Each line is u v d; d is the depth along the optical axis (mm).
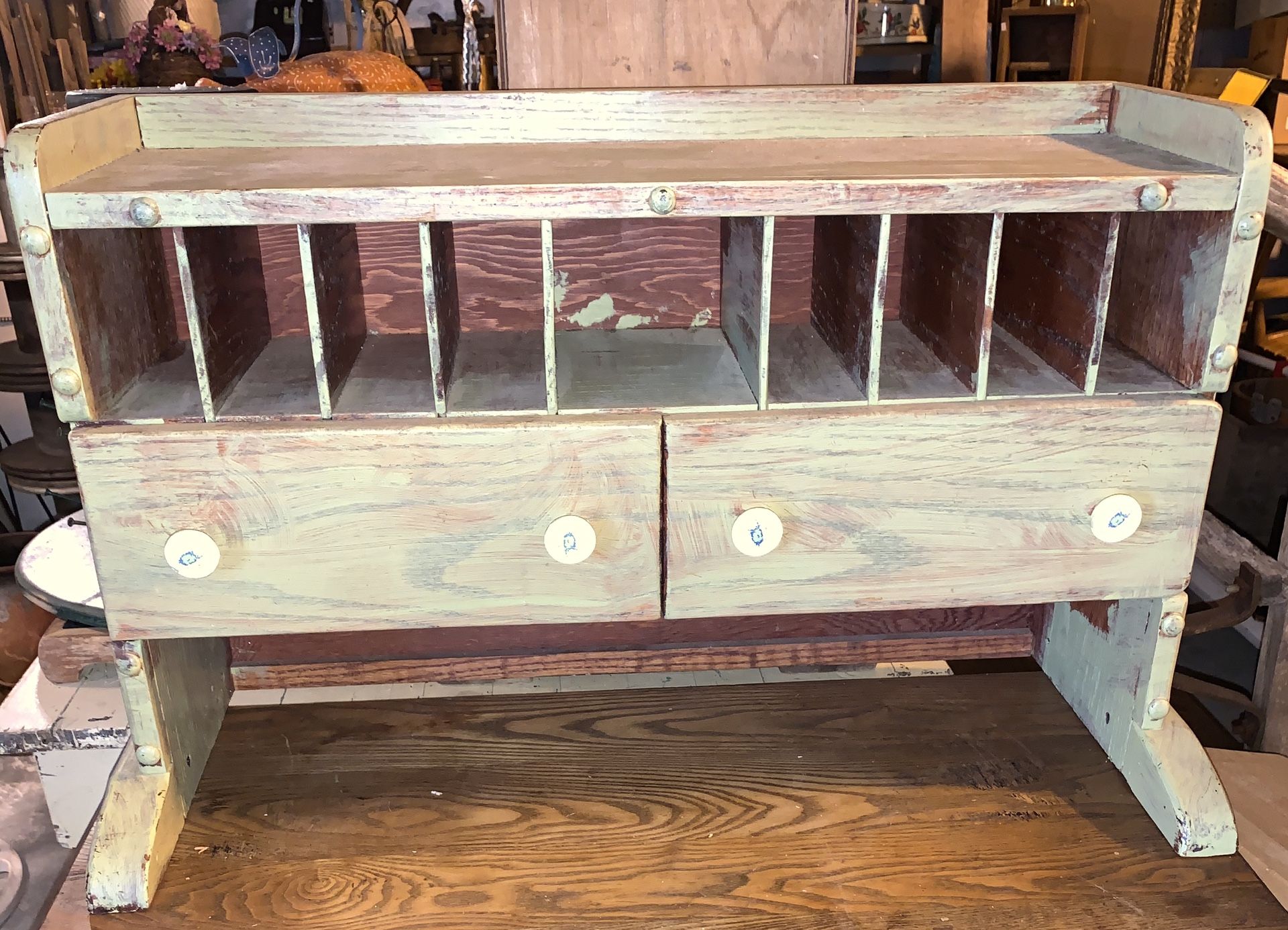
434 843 990
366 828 1009
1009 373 956
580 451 875
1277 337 2244
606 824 1016
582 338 1107
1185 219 900
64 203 761
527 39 1125
